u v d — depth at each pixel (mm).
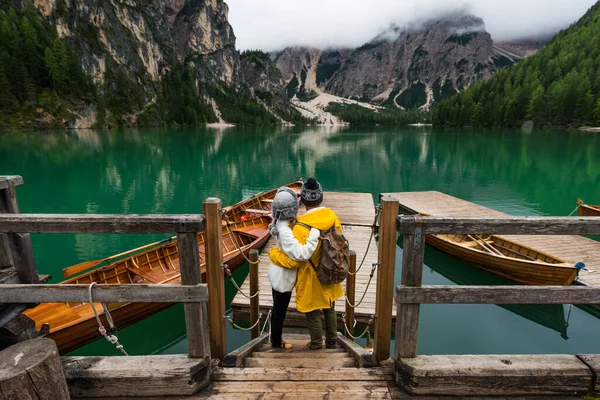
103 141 58750
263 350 3729
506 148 49125
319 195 2912
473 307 7824
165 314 7172
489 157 40125
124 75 129625
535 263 8266
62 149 44719
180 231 2344
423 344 6445
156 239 13523
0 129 77500
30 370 1823
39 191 22328
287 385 2588
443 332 6836
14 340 2814
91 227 2320
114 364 2514
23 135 68000
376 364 2885
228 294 8711
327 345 3605
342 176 29938
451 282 9703
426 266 11055
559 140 60562
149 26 171625
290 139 78375
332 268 2797
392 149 53406
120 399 2441
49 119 88250
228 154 45000
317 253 2867
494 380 2445
